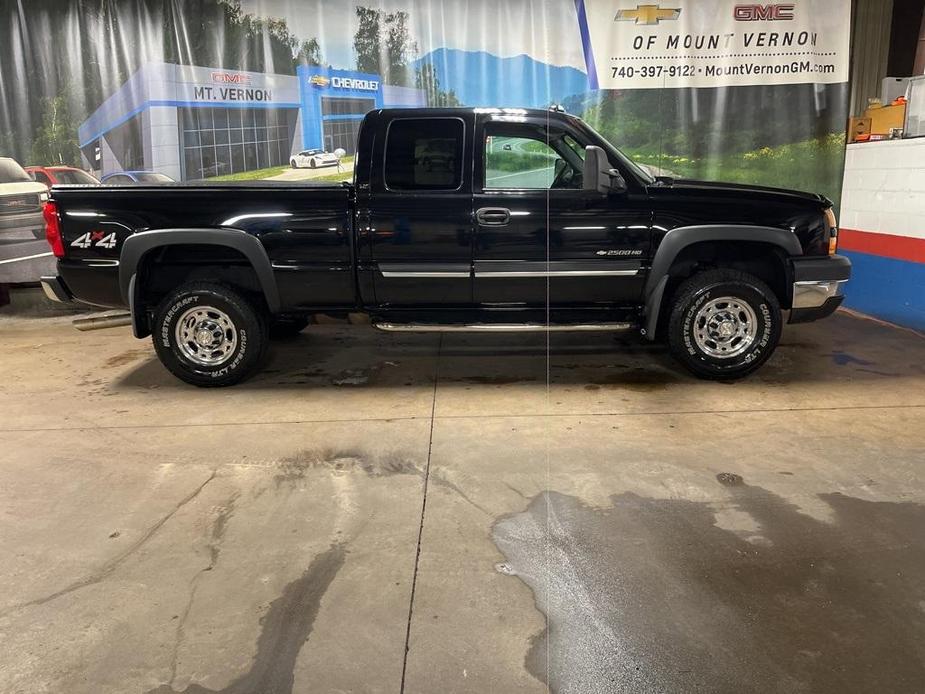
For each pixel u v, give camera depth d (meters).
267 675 1.97
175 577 2.47
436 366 5.13
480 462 3.40
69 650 2.09
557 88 6.96
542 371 4.95
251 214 4.31
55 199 4.36
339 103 7.03
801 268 4.32
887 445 3.52
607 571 2.46
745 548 2.60
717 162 7.12
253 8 6.82
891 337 5.73
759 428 3.78
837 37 6.84
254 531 2.78
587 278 4.39
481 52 6.90
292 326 6.02
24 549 2.68
